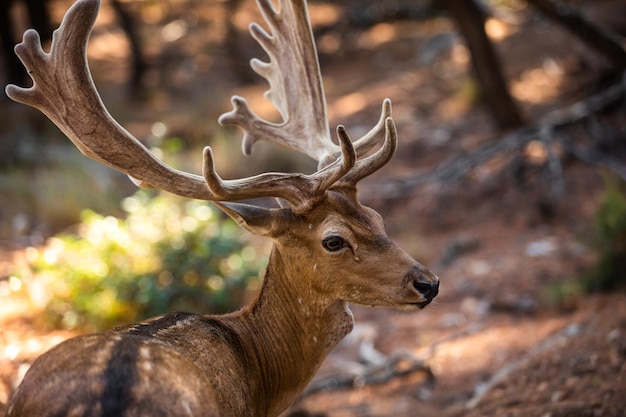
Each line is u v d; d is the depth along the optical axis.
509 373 9.36
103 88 26.25
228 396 5.31
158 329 5.40
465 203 16.70
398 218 16.67
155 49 32.38
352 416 9.48
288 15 7.50
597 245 13.09
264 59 30.64
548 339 10.30
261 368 6.09
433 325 12.25
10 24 23.77
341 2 36.19
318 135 7.22
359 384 10.52
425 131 20.66
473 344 11.16
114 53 32.69
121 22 27.27
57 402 4.19
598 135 17.64
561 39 23.42
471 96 21.72
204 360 5.31
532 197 16.41
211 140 20.27
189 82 27.83
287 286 6.18
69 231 15.17
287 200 5.96
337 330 6.26
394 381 10.48
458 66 25.33
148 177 5.77
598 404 7.96
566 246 14.36
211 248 12.07
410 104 23.00
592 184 16.41
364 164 6.18
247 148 7.27
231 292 12.09
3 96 22.28
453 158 17.72
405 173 18.33
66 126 5.66
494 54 18.73
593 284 12.12
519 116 19.06
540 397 8.48
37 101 5.63
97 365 4.32
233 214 5.90
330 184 5.89
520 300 12.38
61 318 11.25
